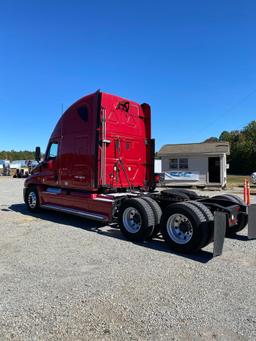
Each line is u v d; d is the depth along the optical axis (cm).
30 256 566
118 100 852
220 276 474
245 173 5712
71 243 659
